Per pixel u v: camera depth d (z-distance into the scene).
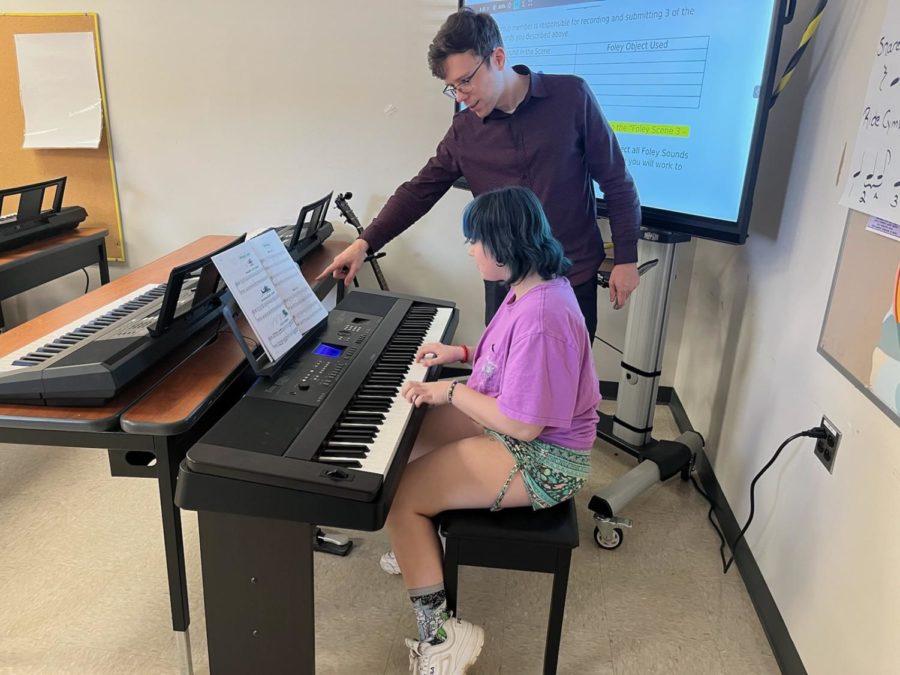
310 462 1.25
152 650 1.72
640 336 2.40
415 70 2.89
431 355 1.77
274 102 2.98
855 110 1.55
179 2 2.87
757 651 1.78
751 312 2.19
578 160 2.00
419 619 1.51
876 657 1.28
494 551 1.47
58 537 2.11
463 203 3.03
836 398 1.53
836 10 1.72
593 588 1.99
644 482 2.29
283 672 1.46
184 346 1.71
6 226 2.60
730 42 1.88
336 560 2.07
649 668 1.71
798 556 1.67
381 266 3.16
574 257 2.07
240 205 3.14
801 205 1.84
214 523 1.34
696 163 2.05
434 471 1.52
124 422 1.35
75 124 3.04
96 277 3.29
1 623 1.78
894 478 1.27
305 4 2.84
